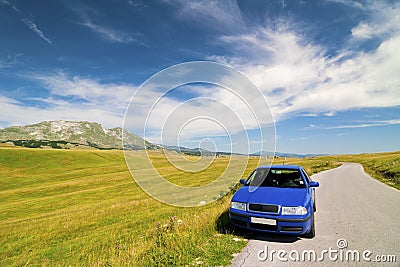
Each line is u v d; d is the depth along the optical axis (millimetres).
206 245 4945
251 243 5164
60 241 11734
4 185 48625
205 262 4215
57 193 35969
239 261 4266
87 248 9227
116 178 46781
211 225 6180
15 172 64562
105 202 24016
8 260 9398
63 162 79938
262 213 5336
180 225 6266
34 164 74062
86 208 21203
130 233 10492
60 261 8148
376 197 11516
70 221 15969
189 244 4910
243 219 5508
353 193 12906
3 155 76062
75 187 39750
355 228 6375
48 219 17859
